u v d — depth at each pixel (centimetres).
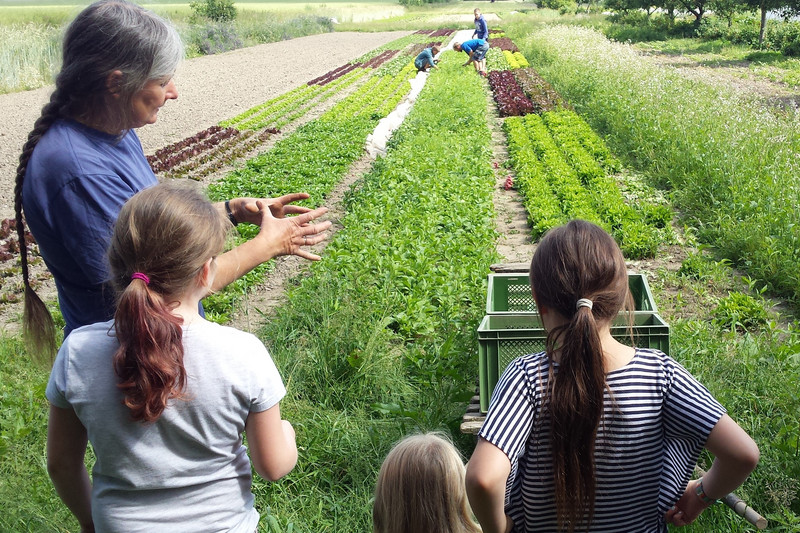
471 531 301
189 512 247
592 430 231
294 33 5703
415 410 558
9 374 653
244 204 365
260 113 2295
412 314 745
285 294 858
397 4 10406
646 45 4191
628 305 258
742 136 1360
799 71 2895
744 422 517
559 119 1894
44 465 495
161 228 236
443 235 1027
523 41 4188
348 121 2009
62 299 317
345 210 1232
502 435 235
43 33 3139
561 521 242
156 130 2053
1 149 1748
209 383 240
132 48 297
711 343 648
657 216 1112
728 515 430
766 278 883
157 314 230
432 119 1934
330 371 620
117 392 238
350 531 448
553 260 242
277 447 258
